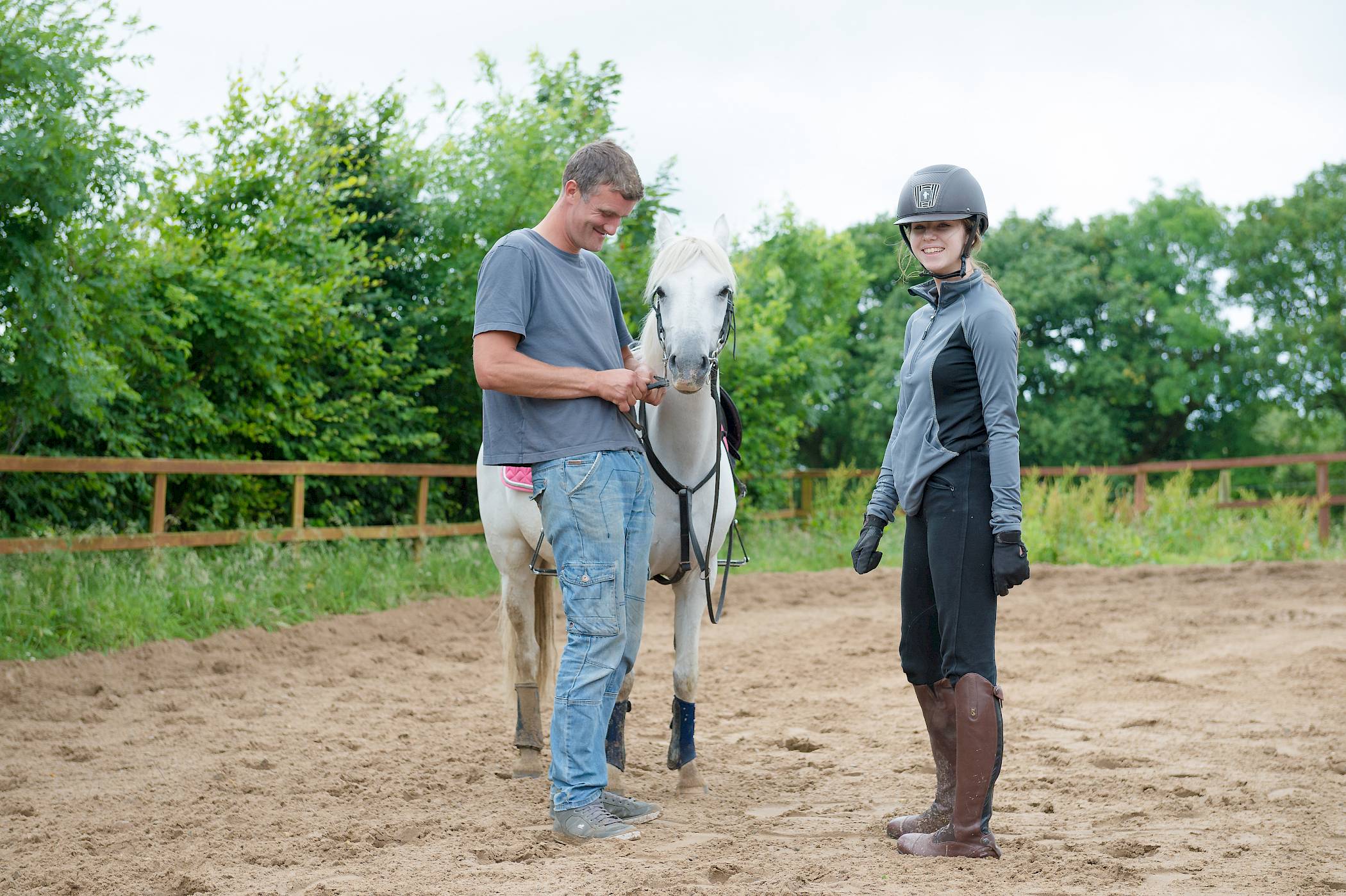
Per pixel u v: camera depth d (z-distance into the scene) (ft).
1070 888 8.87
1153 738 15.58
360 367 35.76
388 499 37.50
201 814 12.12
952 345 10.03
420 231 40.68
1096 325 89.97
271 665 22.88
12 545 23.65
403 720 17.90
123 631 22.90
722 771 14.12
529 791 13.04
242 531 28.37
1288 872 9.25
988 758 9.75
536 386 10.58
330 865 10.16
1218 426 94.58
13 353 23.75
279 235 34.19
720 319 12.15
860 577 37.73
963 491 9.90
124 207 26.94
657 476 12.48
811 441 94.48
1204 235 94.07
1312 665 21.06
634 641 11.59
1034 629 26.78
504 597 14.69
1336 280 91.61
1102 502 44.98
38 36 22.17
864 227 93.66
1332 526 50.67
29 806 12.56
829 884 9.05
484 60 41.27
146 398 29.99
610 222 11.25
